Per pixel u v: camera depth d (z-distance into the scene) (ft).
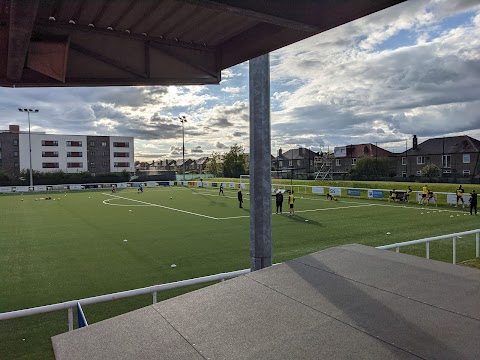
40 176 197.77
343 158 230.48
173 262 35.70
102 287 28.35
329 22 10.50
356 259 14.30
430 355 7.67
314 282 12.17
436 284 11.49
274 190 128.16
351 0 9.91
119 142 263.90
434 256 35.35
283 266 13.88
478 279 11.84
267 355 8.30
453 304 10.02
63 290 27.71
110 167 261.03
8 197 126.82
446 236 27.40
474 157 168.45
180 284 16.94
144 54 18.12
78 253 40.06
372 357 7.79
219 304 11.18
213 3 9.05
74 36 16.53
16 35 10.22
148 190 160.45
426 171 162.81
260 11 9.65
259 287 12.14
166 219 66.39
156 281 29.81
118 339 9.69
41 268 34.04
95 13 15.30
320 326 9.33
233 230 54.19
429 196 85.05
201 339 9.31
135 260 36.63
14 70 14.84
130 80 18.11
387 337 8.52
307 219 64.13
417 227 54.60
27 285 29.04
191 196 122.52
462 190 81.41
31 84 17.24
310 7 10.42
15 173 210.18
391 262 13.80
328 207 82.74
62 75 16.02
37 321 21.53
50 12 14.99
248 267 33.81
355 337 8.66
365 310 9.97
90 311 22.70
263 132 17.84
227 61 18.79
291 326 9.48
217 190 154.20
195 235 50.21
